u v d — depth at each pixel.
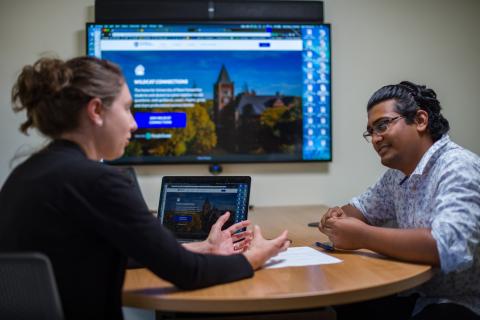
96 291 0.99
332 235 1.41
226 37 2.96
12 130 2.87
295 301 1.01
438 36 3.14
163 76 2.93
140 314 2.67
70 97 1.03
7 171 2.86
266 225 2.13
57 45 2.91
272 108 2.99
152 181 2.98
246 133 2.98
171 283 1.04
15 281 0.90
